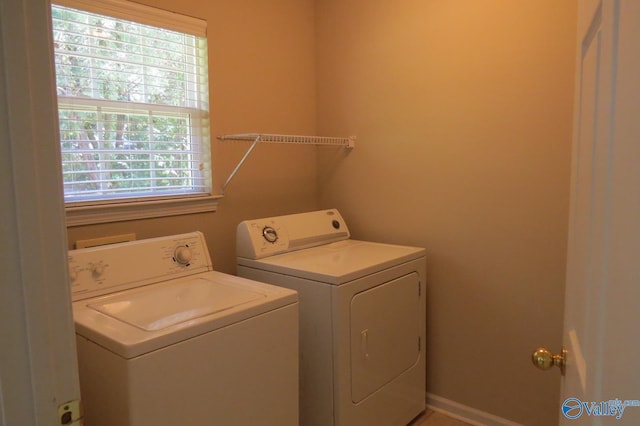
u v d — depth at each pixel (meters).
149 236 2.03
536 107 1.99
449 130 2.26
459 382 2.34
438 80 2.28
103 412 1.24
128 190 1.97
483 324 2.23
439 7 2.24
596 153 0.75
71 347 0.61
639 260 0.50
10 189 0.54
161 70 2.06
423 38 2.31
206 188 2.25
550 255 2.01
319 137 2.58
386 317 2.04
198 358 1.28
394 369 2.11
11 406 0.56
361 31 2.55
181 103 2.15
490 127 2.13
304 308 1.88
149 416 1.18
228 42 2.29
